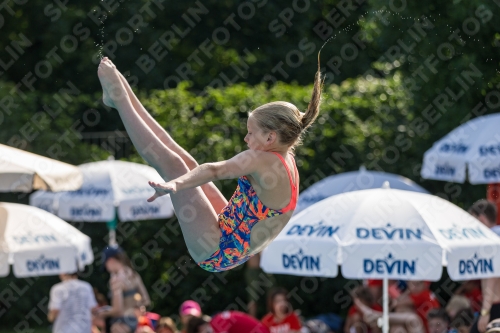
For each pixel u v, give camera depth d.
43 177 24.48
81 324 30.25
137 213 36.75
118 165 37.97
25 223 27.39
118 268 30.70
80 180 27.20
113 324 30.14
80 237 28.89
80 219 36.84
